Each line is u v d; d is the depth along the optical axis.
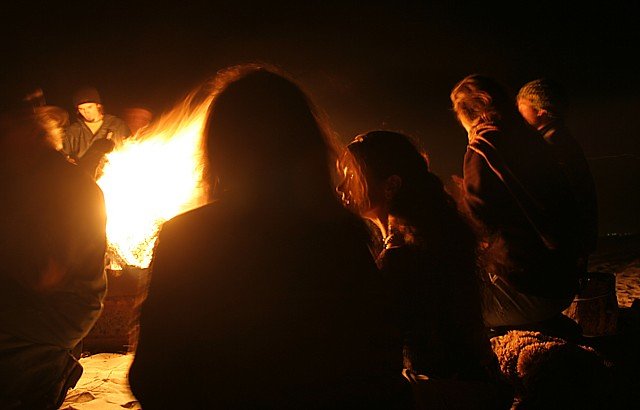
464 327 2.49
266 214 1.67
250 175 1.69
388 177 2.52
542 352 2.94
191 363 1.59
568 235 3.16
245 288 1.60
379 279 1.76
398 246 2.53
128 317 4.50
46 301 2.44
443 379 2.49
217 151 1.71
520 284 3.16
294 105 1.74
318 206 1.73
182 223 1.65
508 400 2.56
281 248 1.64
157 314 1.59
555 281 3.16
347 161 2.55
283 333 1.59
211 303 1.59
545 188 3.12
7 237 2.39
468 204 3.19
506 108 3.29
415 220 2.51
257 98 1.71
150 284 1.63
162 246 1.64
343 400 1.62
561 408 2.83
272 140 1.69
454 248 2.51
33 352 2.45
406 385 1.77
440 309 2.47
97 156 3.44
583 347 3.12
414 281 2.46
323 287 1.64
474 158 3.22
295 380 1.58
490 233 3.16
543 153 3.22
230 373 1.57
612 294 3.97
